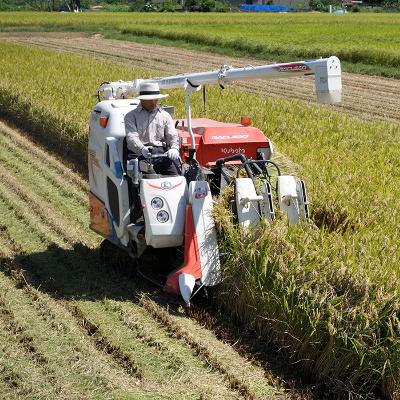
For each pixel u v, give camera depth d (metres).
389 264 6.15
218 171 7.88
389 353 5.51
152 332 6.62
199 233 6.95
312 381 5.98
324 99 6.61
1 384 5.72
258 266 6.55
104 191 8.02
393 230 7.37
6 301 7.30
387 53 28.05
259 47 34.12
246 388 5.73
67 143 13.70
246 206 7.04
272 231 6.58
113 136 7.79
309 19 65.50
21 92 16.86
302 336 6.06
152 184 7.11
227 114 14.27
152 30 44.69
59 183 11.73
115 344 6.39
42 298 7.36
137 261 7.81
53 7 110.19
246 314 6.73
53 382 5.74
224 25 52.78
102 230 8.23
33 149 14.02
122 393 5.59
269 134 12.60
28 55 28.03
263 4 113.38
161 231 7.00
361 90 23.09
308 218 7.13
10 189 11.44
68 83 19.06
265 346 6.46
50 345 6.36
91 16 66.88
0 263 8.44
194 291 7.13
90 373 5.88
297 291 6.10
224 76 7.58
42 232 9.41
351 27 49.38
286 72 6.96
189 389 5.70
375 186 8.94
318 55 30.86
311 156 10.49
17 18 60.78
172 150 7.36
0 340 6.45
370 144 12.53
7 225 9.77
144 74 22.58
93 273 8.14
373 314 5.59
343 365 5.77
